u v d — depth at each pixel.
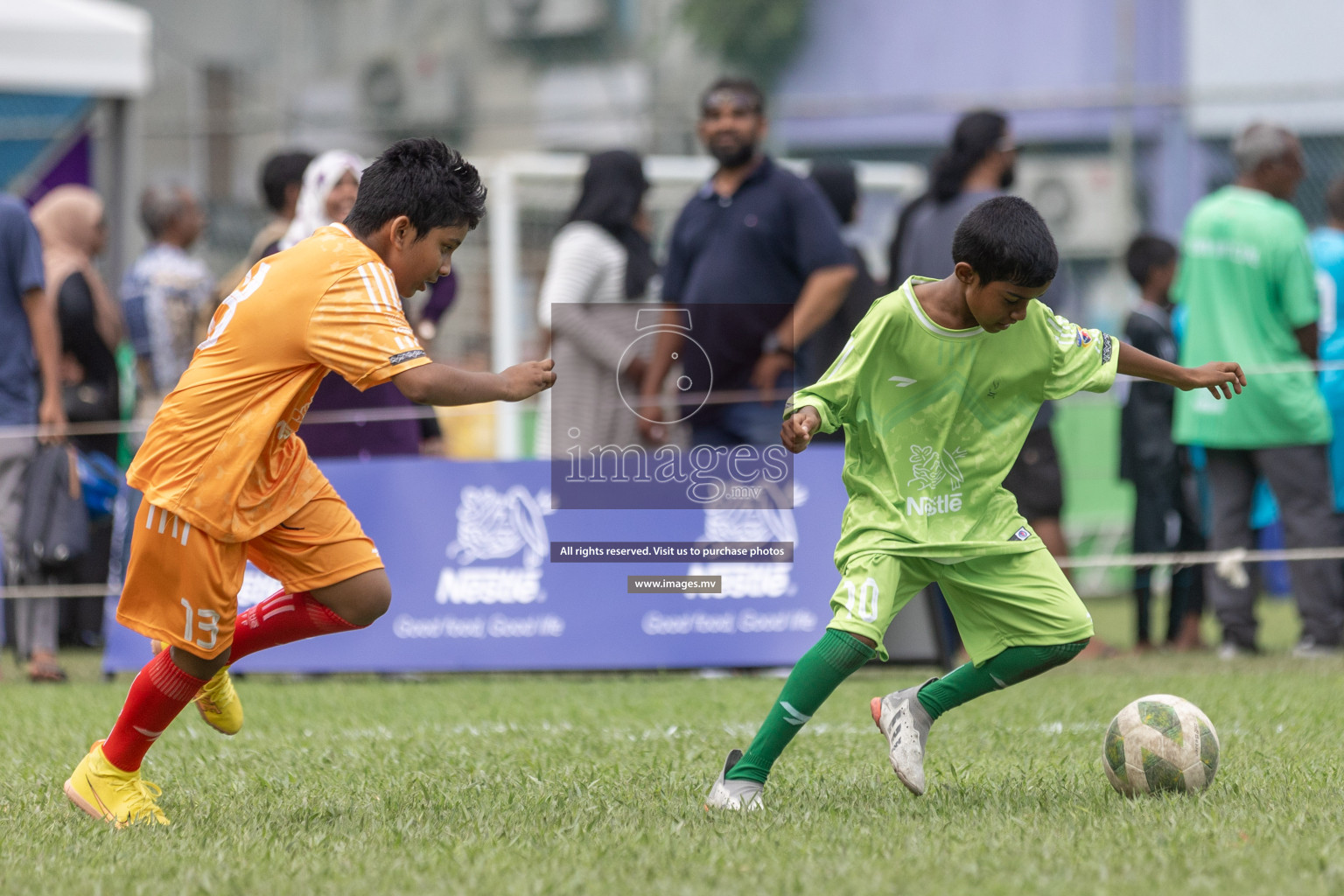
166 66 70.00
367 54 73.00
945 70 66.38
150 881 10.83
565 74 71.56
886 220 48.75
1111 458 48.22
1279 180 29.17
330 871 11.11
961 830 12.27
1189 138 57.91
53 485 26.72
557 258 27.70
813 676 13.36
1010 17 64.31
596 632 26.06
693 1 70.00
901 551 13.69
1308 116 57.47
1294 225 28.38
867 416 13.89
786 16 68.19
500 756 17.05
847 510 14.27
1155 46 60.91
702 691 23.69
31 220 27.31
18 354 27.31
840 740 18.41
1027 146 61.78
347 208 25.38
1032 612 13.84
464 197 13.47
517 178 40.34
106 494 31.97
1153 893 10.02
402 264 13.48
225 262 52.06
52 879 11.01
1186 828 12.06
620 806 13.55
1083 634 13.84
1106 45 62.69
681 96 70.25
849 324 28.95
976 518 14.02
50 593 26.86
